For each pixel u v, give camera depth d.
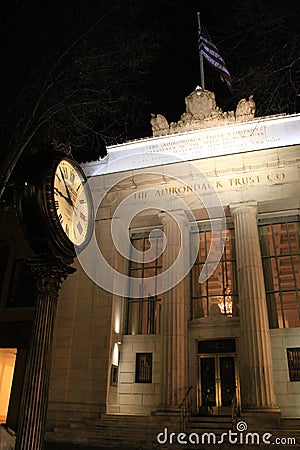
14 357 24.11
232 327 20.80
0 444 8.04
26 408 5.49
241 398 18.45
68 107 17.19
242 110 23.08
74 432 16.73
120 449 14.71
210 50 23.33
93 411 19.08
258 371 17.80
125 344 21.95
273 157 21.20
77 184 7.08
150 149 23.64
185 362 19.39
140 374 21.23
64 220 6.46
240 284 19.84
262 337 18.42
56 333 21.33
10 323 21.34
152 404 20.16
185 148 23.05
